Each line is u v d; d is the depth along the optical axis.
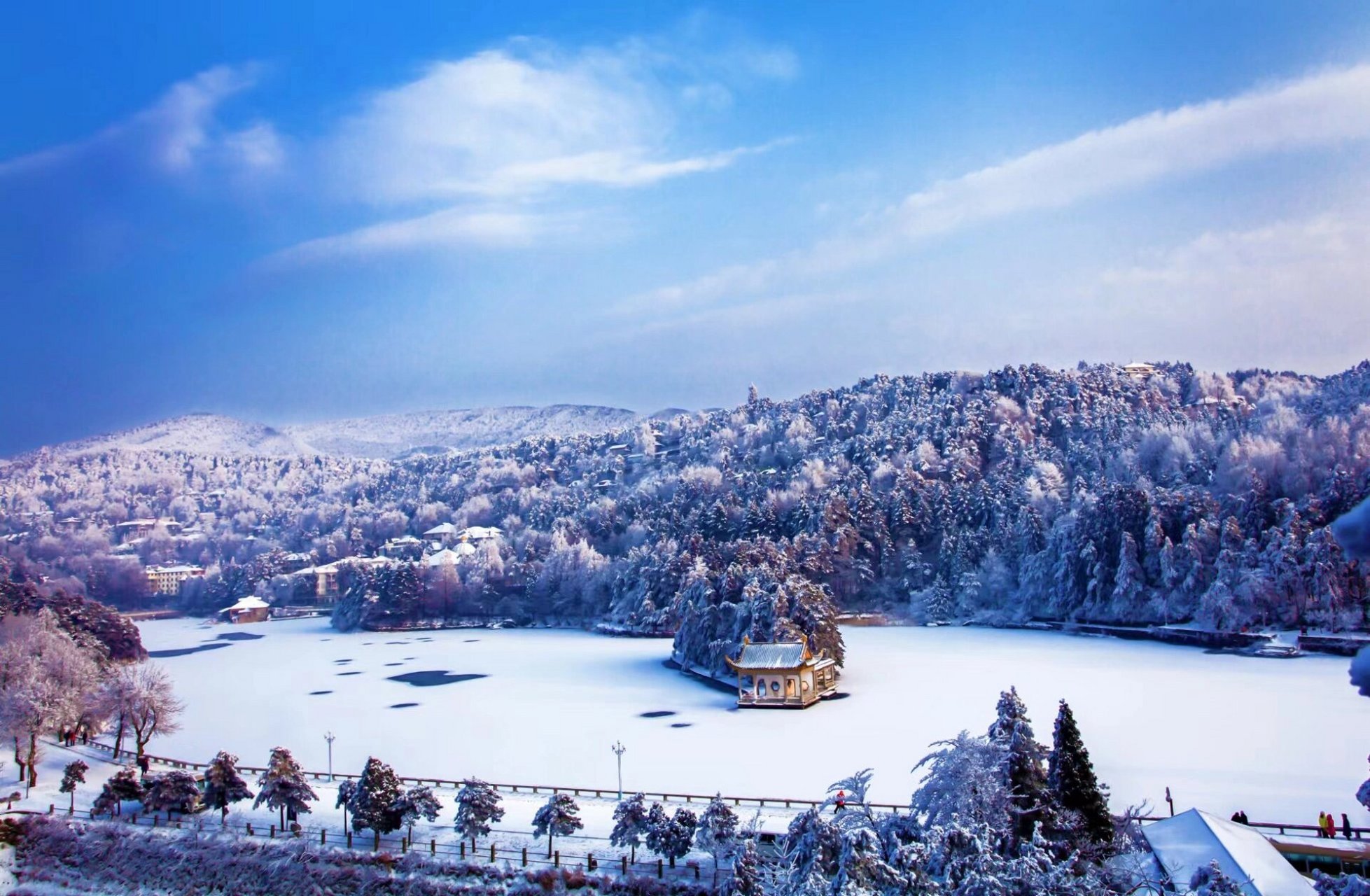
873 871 49.50
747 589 173.00
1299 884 52.09
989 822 55.81
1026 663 167.50
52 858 83.94
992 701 134.38
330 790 95.44
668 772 102.06
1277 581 182.12
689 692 156.75
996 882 46.97
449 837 80.31
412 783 97.50
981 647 192.12
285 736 128.88
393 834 81.81
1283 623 180.25
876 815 64.19
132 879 79.94
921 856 50.16
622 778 100.19
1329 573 177.25
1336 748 101.31
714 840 71.62
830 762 103.88
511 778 101.75
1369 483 198.88
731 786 95.50
